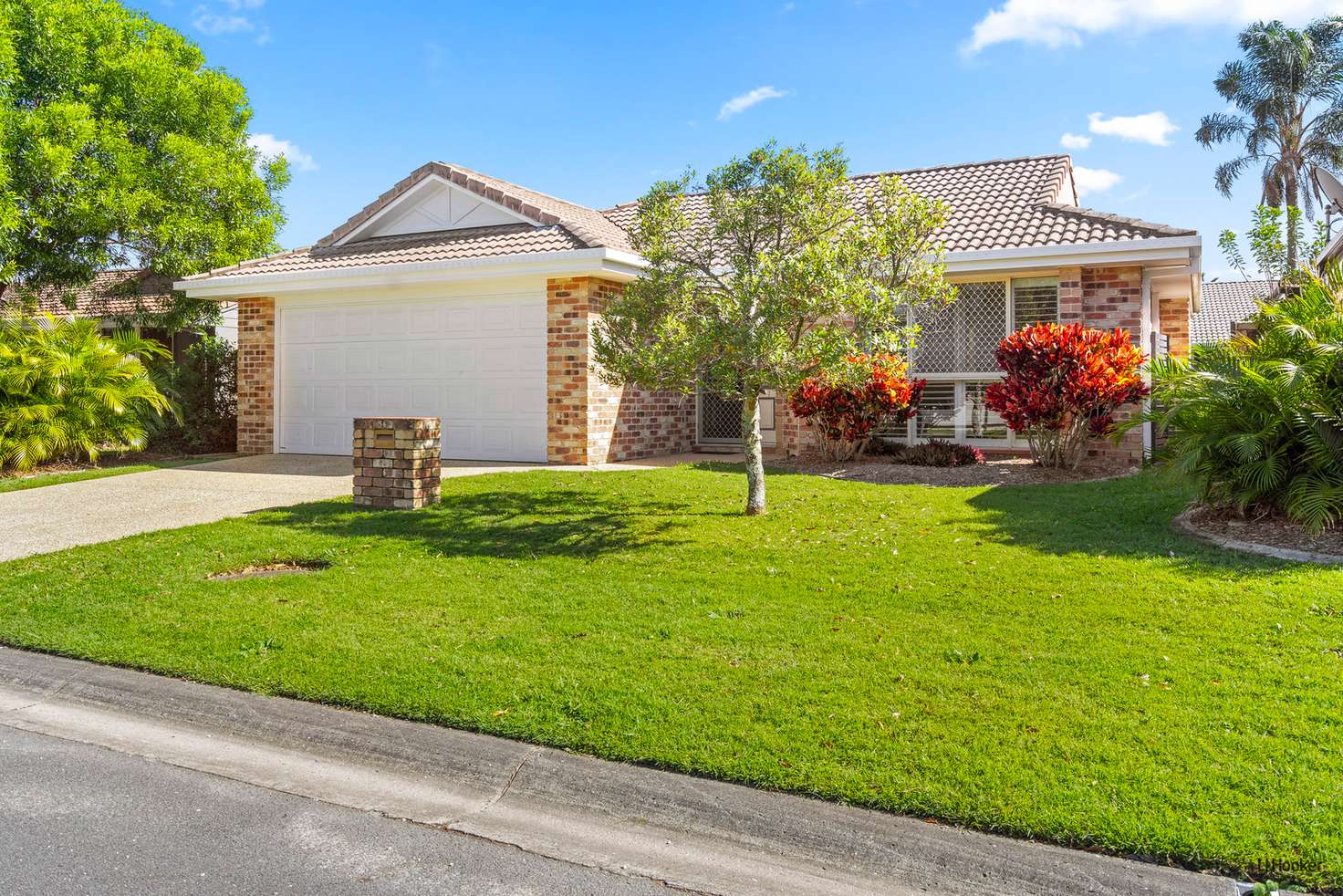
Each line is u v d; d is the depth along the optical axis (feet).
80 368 43.93
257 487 36.37
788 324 26.53
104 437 45.39
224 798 12.41
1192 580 20.16
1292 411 24.36
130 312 62.03
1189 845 10.02
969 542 24.52
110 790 12.65
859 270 27.25
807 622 18.12
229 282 49.01
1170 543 23.94
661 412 48.98
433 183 50.85
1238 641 16.30
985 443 44.01
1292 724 12.87
